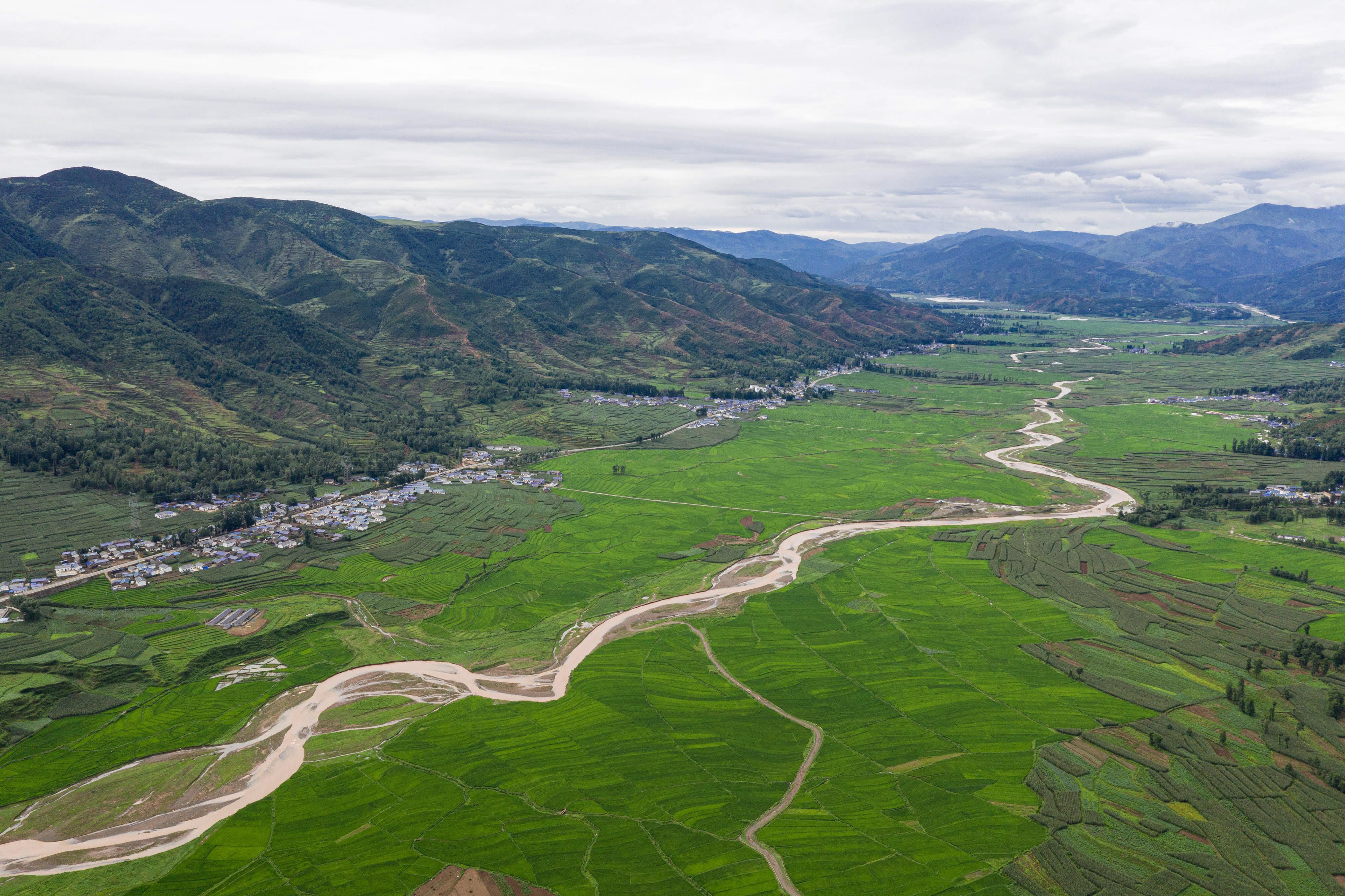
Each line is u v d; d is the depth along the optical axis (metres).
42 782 163.75
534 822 151.00
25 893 135.50
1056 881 134.00
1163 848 141.38
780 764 169.38
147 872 139.38
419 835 147.50
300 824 150.38
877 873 137.12
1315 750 167.75
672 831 148.25
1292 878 133.75
